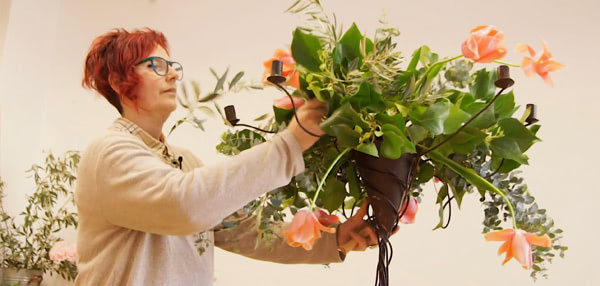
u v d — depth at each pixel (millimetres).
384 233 1086
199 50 3049
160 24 3148
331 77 972
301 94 1035
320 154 1097
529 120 1134
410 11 2820
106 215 1051
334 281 2598
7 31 3010
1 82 2949
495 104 1098
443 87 1067
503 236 960
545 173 2535
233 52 3006
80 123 3119
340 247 1289
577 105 2576
